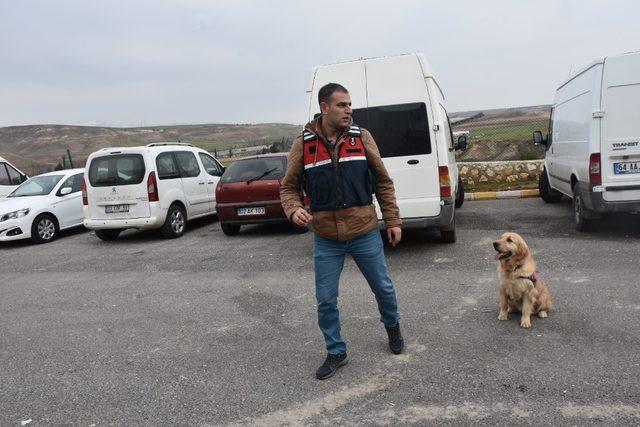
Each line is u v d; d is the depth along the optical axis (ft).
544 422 9.32
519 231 26.50
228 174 31.96
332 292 11.73
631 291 16.08
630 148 22.07
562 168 29.35
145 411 10.83
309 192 11.52
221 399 11.10
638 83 21.91
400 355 12.61
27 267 27.48
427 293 17.40
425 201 22.53
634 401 9.83
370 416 9.98
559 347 12.42
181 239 32.91
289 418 10.13
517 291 13.88
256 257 25.48
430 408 10.09
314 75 23.25
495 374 11.27
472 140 52.80
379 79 22.65
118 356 13.98
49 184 37.99
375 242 11.75
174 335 15.33
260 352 13.52
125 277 23.41
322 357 12.92
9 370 13.50
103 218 32.42
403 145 22.49
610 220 27.96
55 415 10.93
